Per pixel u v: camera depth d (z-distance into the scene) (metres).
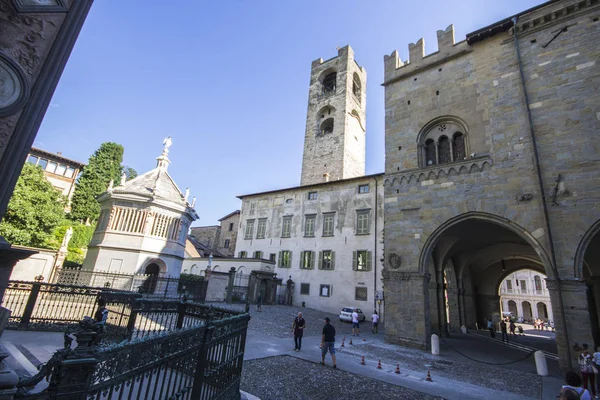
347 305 31.86
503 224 15.48
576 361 12.13
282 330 19.64
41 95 4.23
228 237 55.59
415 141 19.95
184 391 4.45
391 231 19.22
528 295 63.22
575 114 14.60
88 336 2.92
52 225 28.98
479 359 15.77
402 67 22.12
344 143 48.72
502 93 17.11
